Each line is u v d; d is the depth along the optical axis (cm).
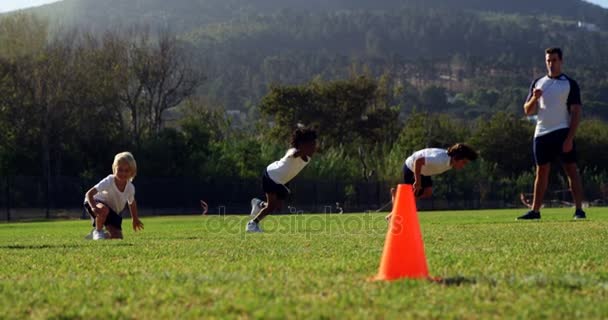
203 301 512
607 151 8688
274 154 5906
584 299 505
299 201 5009
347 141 7388
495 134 8281
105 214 1274
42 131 5362
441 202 5828
